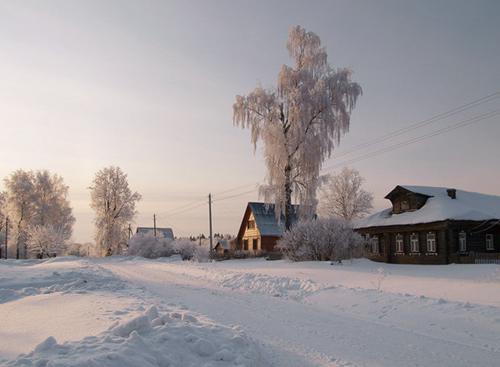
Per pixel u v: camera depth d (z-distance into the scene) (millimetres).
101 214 66375
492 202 39438
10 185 70000
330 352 7953
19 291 16203
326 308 13492
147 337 6516
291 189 38844
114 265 41406
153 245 62594
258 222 62188
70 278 20266
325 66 40469
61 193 76812
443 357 7688
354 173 65375
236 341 7074
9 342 6957
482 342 8773
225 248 76562
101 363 5023
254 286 19266
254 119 40875
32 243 62875
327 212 65125
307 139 38000
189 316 8555
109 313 9672
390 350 8148
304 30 41531
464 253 33812
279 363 7148
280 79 40281
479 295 13898
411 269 28250
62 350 5562
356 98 38969
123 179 67750
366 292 14641
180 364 5918
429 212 36656
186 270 30562
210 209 51812
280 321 11078
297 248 36531
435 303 12031
